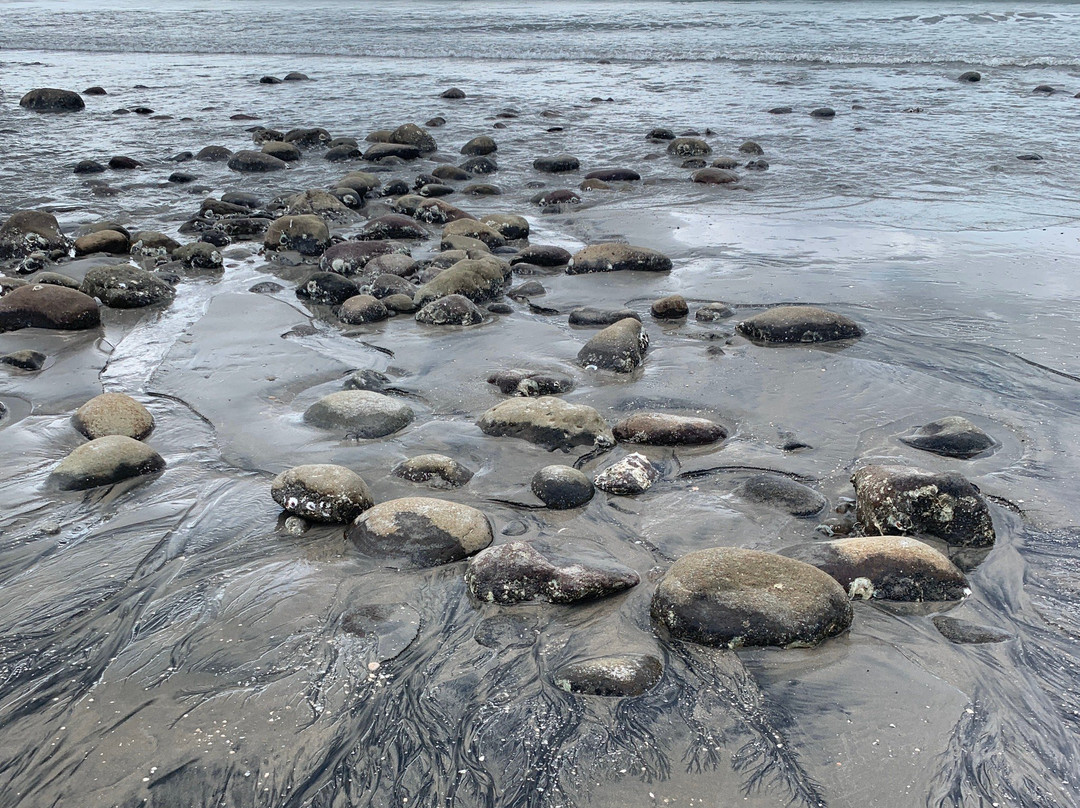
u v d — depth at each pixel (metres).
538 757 2.88
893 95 17.59
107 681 3.23
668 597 3.46
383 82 21.06
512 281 8.16
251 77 22.28
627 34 27.78
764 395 5.59
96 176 12.51
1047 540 4.00
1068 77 18.92
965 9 31.16
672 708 3.07
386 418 5.17
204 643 3.43
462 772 2.83
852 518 4.20
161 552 4.04
